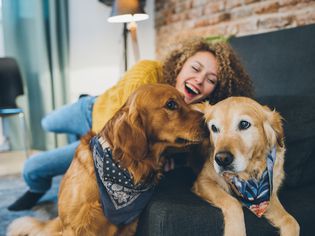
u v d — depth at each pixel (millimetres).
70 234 1188
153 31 3826
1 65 3266
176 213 1005
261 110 1118
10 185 2631
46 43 3633
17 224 1559
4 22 3547
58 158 1910
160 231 996
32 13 3592
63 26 3672
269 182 1073
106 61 3992
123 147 1120
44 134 3785
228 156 1032
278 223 1073
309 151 1296
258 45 1967
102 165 1131
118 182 1107
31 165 1983
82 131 2014
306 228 1150
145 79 1513
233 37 2238
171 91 1227
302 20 2141
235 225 1005
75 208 1173
